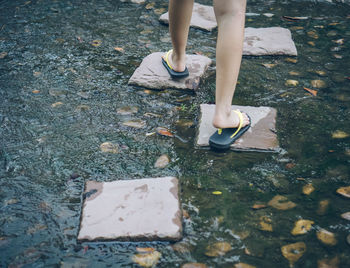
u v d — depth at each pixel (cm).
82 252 139
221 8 161
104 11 351
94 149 189
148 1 374
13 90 234
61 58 272
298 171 175
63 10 352
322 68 259
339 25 321
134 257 137
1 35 302
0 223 149
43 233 146
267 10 354
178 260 136
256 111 211
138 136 198
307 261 134
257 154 185
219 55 167
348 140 193
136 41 298
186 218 152
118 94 233
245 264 133
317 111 216
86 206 154
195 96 233
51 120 209
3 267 133
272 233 145
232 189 166
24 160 181
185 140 196
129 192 160
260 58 275
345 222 149
